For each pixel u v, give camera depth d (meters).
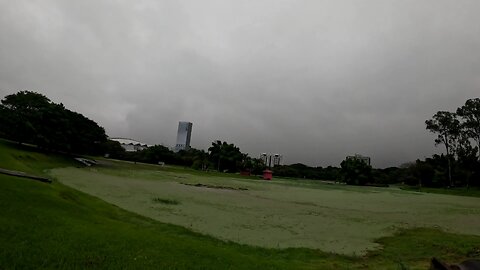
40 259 7.49
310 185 75.81
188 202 26.88
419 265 13.05
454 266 11.32
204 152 127.94
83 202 18.00
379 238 18.22
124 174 51.53
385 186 100.88
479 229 22.73
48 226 10.06
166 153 123.81
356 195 50.28
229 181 63.50
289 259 13.02
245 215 22.83
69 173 41.03
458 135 86.12
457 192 69.69
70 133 64.75
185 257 9.59
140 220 16.97
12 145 55.16
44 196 14.51
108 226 12.14
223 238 15.66
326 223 22.09
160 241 11.02
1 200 11.73
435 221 25.59
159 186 38.47
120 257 8.53
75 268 7.38
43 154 56.25
